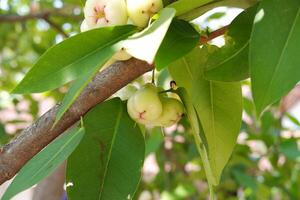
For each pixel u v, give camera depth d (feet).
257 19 2.50
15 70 8.84
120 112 2.96
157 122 2.94
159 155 7.32
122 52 2.74
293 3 2.53
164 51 2.58
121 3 2.61
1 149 3.01
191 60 3.03
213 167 3.10
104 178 2.90
